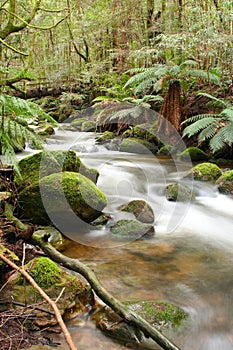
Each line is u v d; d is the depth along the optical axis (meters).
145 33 10.27
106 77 11.11
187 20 8.39
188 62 7.02
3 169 3.36
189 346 1.93
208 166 5.45
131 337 1.92
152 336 1.88
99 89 11.00
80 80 11.41
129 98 7.97
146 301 2.20
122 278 2.60
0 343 1.76
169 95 7.11
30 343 1.80
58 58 12.38
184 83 7.23
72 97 10.69
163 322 2.04
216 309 2.25
